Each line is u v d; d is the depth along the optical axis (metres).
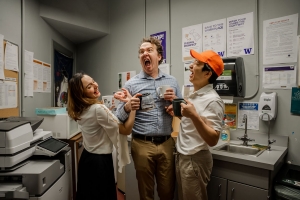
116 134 1.46
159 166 1.57
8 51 1.92
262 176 1.38
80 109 1.47
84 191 1.47
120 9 3.10
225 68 1.88
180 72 2.46
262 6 1.89
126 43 3.03
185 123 1.36
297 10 1.72
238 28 2.02
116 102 2.67
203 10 2.25
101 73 3.45
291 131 1.77
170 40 2.54
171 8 2.52
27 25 2.24
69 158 1.75
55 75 3.02
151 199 1.61
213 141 1.20
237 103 2.03
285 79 1.79
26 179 1.27
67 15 2.74
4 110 1.86
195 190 1.32
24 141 1.36
